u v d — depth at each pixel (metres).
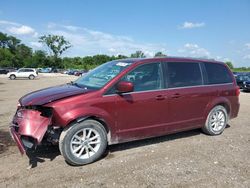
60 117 4.49
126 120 5.15
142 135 5.43
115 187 3.99
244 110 10.38
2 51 107.50
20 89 19.69
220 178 4.33
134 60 5.62
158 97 5.49
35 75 42.34
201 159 5.09
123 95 5.09
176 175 4.40
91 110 4.72
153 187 4.00
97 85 5.16
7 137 6.17
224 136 6.64
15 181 4.12
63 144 4.57
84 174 4.39
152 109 5.45
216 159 5.11
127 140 5.28
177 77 5.92
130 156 5.17
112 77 5.15
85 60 114.06
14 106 10.72
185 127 6.08
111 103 4.94
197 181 4.22
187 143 6.00
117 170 4.55
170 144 5.90
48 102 4.55
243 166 4.81
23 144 4.44
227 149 5.67
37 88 20.84
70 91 4.97
